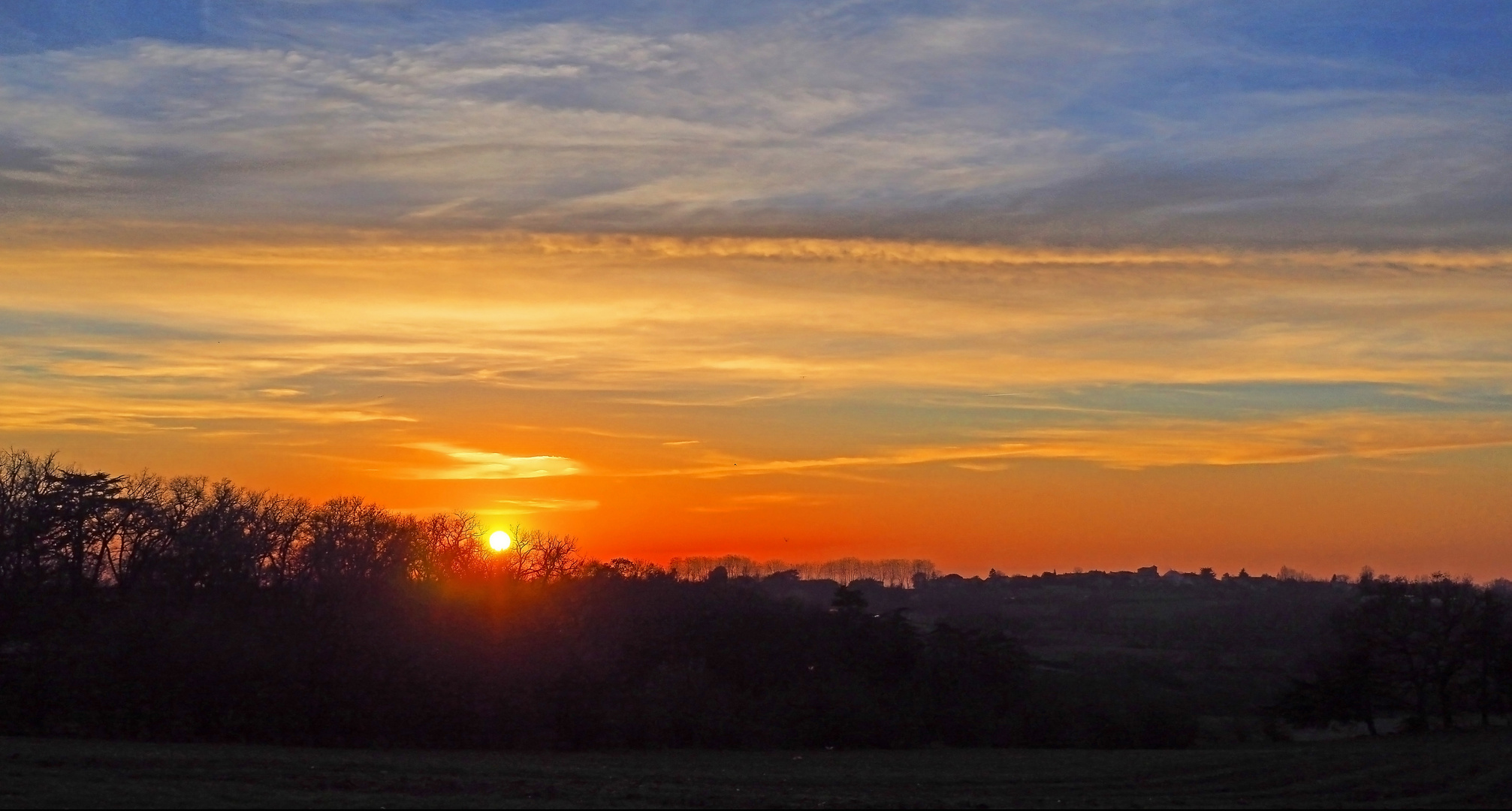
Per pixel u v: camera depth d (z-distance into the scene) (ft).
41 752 143.02
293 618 206.59
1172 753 221.87
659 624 258.16
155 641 191.31
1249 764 185.98
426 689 203.92
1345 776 165.58
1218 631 505.25
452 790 124.88
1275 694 329.72
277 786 120.47
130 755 142.92
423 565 254.06
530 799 117.91
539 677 213.87
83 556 223.71
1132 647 461.37
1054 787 155.12
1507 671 283.59
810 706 241.14
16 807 98.17
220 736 188.44
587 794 124.77
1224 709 332.39
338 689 197.36
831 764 191.31
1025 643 427.74
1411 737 251.19
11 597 202.49
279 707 192.85
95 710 184.96
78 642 191.93
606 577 275.18
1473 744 213.25
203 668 190.19
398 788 124.06
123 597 209.46
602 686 223.30
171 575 218.59
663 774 156.56
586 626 235.40
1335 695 288.92
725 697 237.66
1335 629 311.88
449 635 213.46
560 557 271.08
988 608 567.18
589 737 213.87
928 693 269.85
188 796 107.55
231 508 240.32
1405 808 129.80
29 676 185.37
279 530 243.81
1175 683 362.53
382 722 198.39
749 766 180.86
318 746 191.21
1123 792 149.48
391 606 214.90
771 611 281.54
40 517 217.77
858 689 255.29
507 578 251.39
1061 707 274.16
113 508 227.81
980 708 266.98
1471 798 141.18
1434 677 287.48
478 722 205.67
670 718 223.30
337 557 234.99
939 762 196.65
